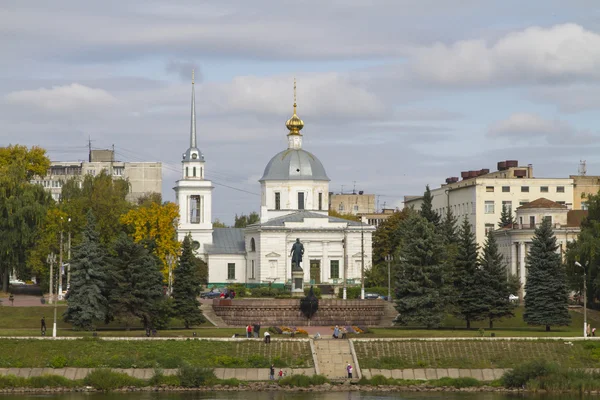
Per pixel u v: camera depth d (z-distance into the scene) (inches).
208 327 6806.1
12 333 6171.3
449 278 6968.5
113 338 5940.0
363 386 5625.0
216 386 5590.6
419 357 5930.1
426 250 6998.0
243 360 5836.6
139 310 6456.7
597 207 7559.1
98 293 6422.2
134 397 5339.6
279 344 5994.1
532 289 6761.8
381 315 7116.1
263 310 6934.1
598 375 5718.5
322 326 6939.0
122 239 6599.4
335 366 5856.3
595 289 7165.4
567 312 6737.2
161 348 5880.9
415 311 6889.8
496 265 6924.2
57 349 5821.9
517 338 6082.7
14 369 5674.2
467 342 6043.3
